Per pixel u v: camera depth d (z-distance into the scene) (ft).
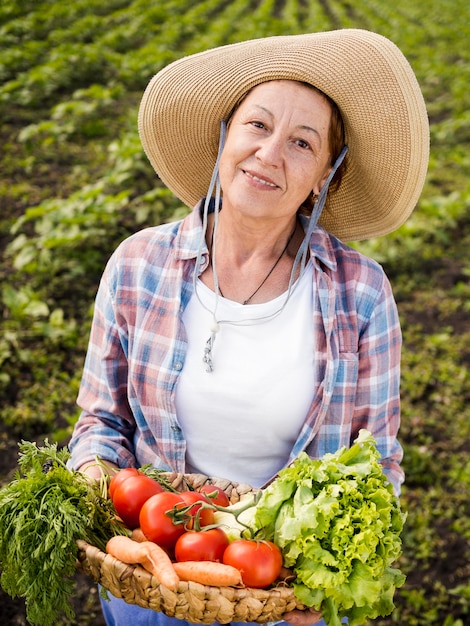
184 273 7.64
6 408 16.69
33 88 37.99
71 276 21.67
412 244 25.54
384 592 6.46
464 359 20.66
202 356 7.39
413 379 19.30
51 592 6.30
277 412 7.33
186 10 71.72
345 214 8.63
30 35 49.98
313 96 7.01
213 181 7.53
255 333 7.38
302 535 6.06
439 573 13.94
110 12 64.23
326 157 7.39
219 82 7.50
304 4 85.66
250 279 7.61
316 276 7.50
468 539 14.62
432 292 24.08
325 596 6.07
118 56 45.85
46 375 17.89
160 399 7.50
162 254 7.79
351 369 7.45
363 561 6.02
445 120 43.65
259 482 7.77
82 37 52.08
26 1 57.57
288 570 6.31
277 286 7.62
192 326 7.50
